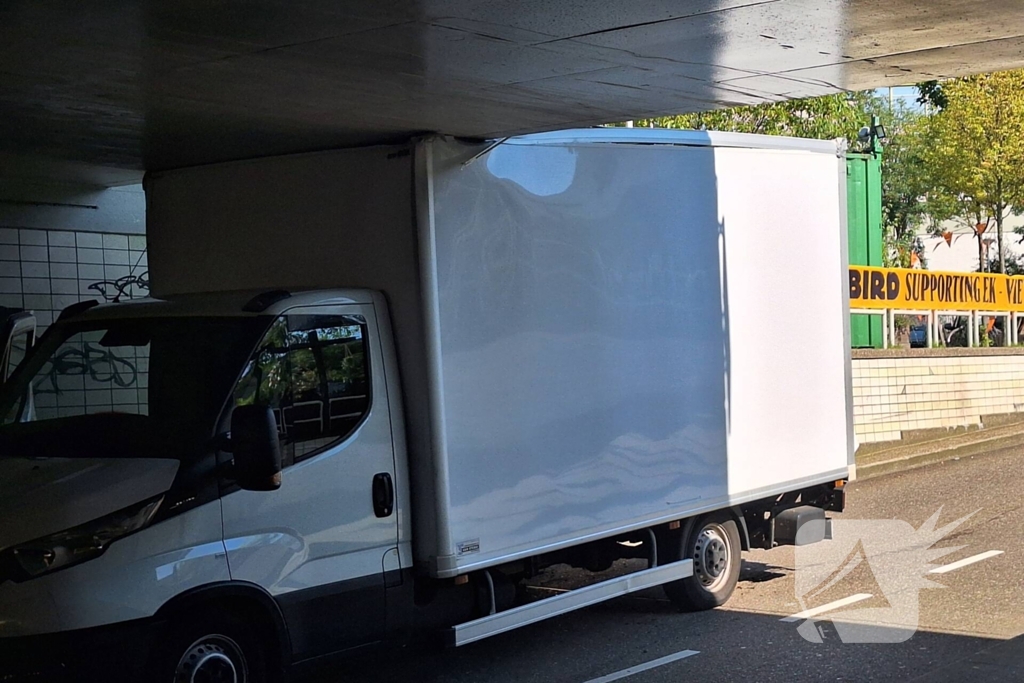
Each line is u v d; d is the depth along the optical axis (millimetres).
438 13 5016
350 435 6199
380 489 6297
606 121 7590
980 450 18688
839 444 9688
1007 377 21484
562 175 7352
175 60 5621
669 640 7965
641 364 7863
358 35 5312
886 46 6070
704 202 8461
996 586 9375
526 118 6926
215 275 7555
